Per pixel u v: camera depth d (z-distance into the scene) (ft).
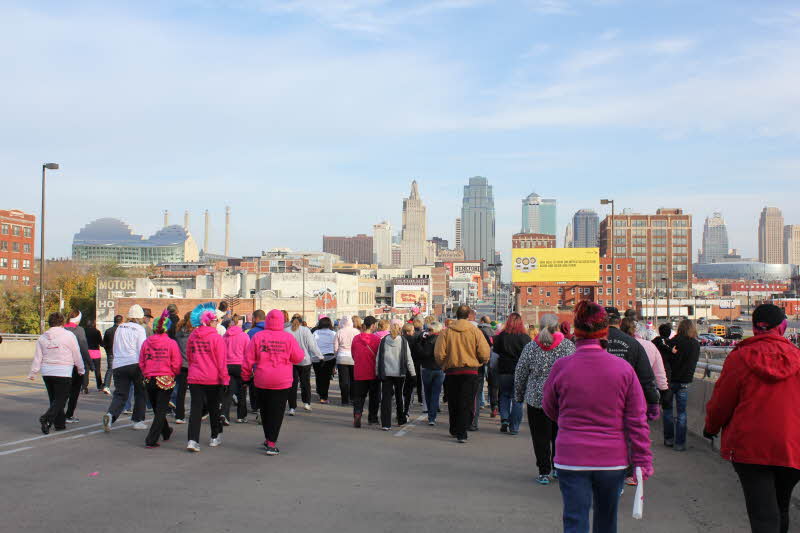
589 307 16.15
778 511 16.79
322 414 48.32
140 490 25.30
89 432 37.78
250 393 47.80
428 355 44.29
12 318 228.22
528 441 38.60
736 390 17.20
